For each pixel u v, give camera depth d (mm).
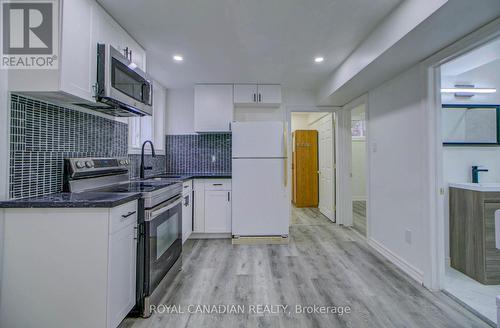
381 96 2889
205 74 3355
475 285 2188
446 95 2697
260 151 3377
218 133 4043
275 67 3113
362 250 3031
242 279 2291
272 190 3357
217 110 3748
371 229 3172
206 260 2740
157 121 3814
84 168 1895
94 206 1389
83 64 1612
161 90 3850
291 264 2625
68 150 1877
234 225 3338
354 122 6629
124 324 1659
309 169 5871
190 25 2135
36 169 1600
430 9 1490
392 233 2682
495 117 2674
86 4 1646
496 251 2188
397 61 2201
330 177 4555
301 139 5883
